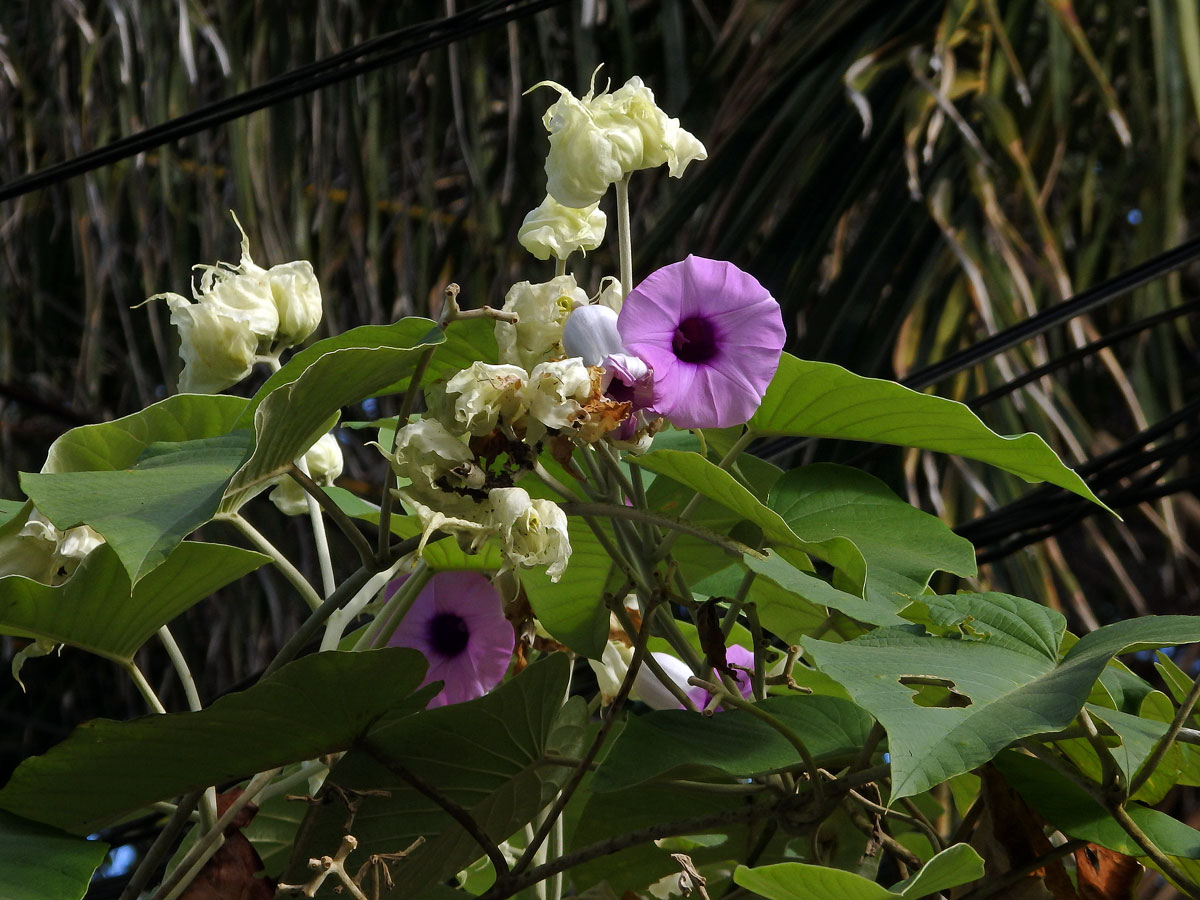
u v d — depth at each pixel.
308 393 0.57
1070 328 1.73
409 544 0.60
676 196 1.63
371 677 0.59
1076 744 0.63
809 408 0.64
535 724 0.65
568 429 0.57
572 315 0.59
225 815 0.62
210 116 1.31
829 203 1.57
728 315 0.61
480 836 0.62
